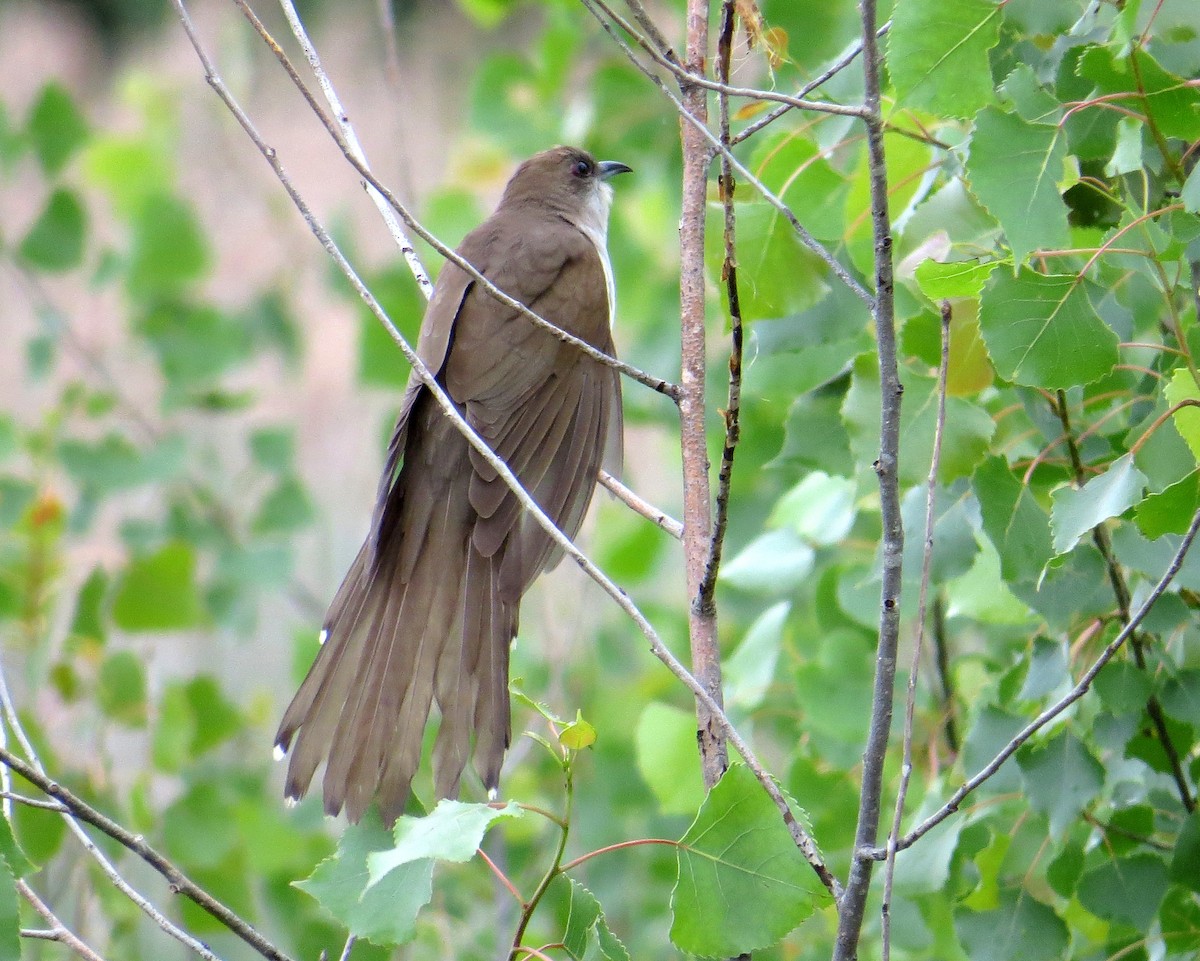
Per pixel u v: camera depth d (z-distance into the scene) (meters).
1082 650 7.12
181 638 13.98
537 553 7.71
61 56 25.67
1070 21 6.56
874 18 5.18
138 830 9.66
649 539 11.88
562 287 8.66
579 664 11.89
